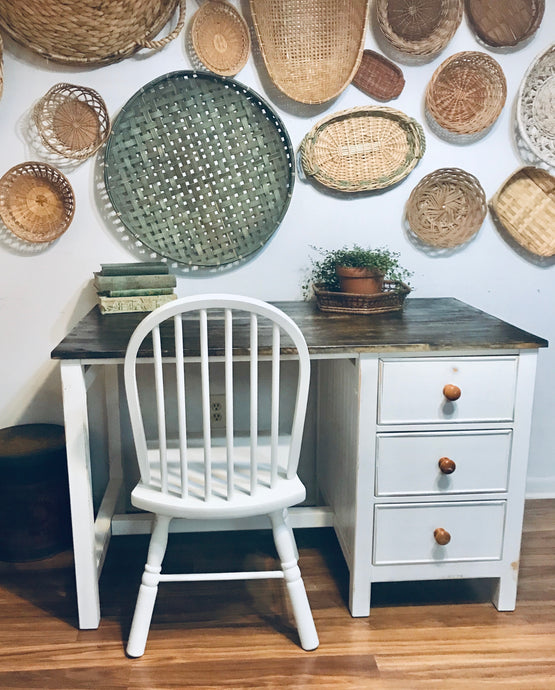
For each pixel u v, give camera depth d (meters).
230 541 2.17
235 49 2.04
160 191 2.11
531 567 2.00
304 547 2.13
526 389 1.65
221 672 1.57
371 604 1.84
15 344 2.18
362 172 2.15
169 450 1.76
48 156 2.05
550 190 2.22
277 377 1.47
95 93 2.01
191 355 1.55
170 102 2.06
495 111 2.10
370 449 1.65
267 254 2.19
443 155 2.17
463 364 1.62
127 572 1.98
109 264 2.04
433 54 2.09
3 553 2.03
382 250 2.21
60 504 2.05
